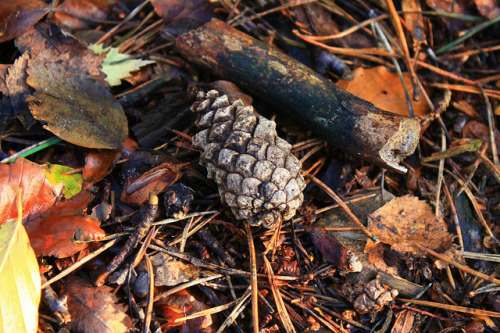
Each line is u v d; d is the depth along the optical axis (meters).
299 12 0.28
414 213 0.25
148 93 0.26
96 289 0.22
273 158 0.23
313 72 0.25
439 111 0.27
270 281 0.23
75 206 0.23
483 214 0.26
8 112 0.25
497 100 0.28
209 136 0.23
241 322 0.23
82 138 0.24
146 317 0.22
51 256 0.23
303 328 0.23
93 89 0.25
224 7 0.28
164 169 0.24
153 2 0.27
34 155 0.25
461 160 0.27
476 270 0.25
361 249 0.24
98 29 0.28
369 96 0.27
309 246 0.25
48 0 0.27
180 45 0.26
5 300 0.21
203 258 0.24
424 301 0.24
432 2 0.29
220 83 0.26
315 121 0.25
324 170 0.26
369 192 0.25
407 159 0.27
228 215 0.24
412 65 0.28
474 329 0.24
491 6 0.29
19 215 0.22
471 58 0.29
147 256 0.23
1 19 0.25
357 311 0.24
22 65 0.25
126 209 0.24
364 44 0.28
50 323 0.22
